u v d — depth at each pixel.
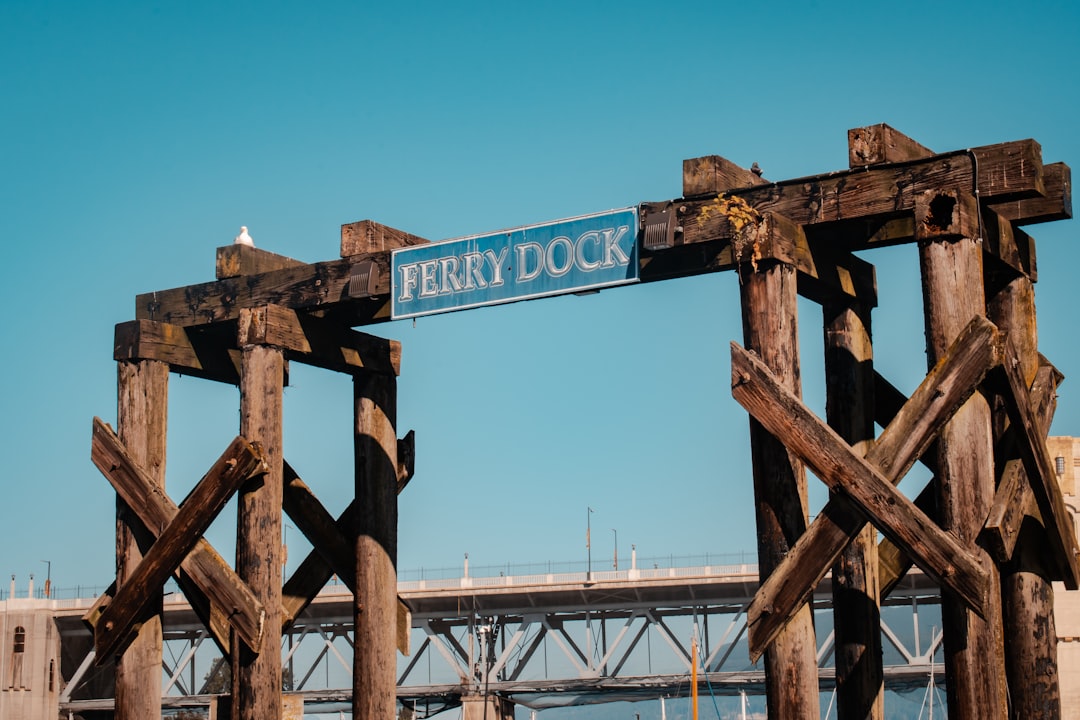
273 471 17.81
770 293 14.65
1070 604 44.25
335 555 19.27
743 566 63.84
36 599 71.62
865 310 16.84
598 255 16.41
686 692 66.06
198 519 17.59
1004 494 13.90
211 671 83.06
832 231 15.62
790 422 14.02
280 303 18.61
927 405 13.55
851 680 15.69
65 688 71.94
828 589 59.78
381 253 18.12
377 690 18.83
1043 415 15.35
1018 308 15.84
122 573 18.42
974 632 13.36
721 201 15.35
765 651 14.17
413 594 67.62
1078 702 43.59
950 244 13.91
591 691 65.62
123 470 18.44
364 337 19.38
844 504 13.75
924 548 13.23
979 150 14.23
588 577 65.69
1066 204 15.38
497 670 67.31
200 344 19.61
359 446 19.44
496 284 17.16
